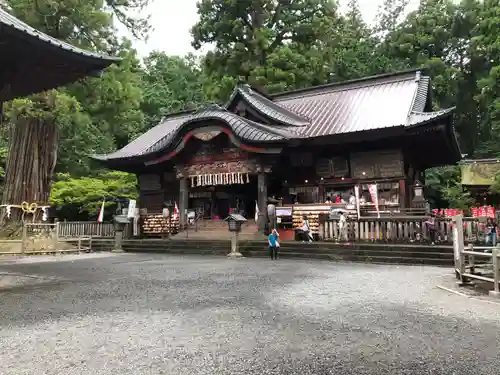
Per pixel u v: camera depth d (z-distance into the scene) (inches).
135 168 1166.3
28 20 777.6
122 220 892.0
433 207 1510.8
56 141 911.7
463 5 1630.2
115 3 964.0
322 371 166.1
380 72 1579.7
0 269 533.0
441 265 566.6
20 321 251.8
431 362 177.0
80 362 178.2
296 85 1550.2
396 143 848.9
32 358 183.8
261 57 1620.3
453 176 1476.4
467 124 1765.5
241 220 724.0
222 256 729.6
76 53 417.4
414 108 838.5
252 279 426.6
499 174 1098.1
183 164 991.0
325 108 1021.8
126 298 323.9
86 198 1232.8
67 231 995.3
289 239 828.0
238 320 249.8
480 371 166.9
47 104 864.9
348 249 658.2
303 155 939.3
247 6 1606.8
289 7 1643.7
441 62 1593.3
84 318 257.9
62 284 401.1
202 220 1015.0
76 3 800.3
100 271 505.0
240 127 885.8
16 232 818.8
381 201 852.6
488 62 1659.7
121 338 213.2
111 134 1594.5
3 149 1268.5
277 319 252.2
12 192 858.8
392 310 277.7
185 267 543.5
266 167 894.4
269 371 165.9
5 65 432.8
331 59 1619.1
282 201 922.1
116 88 945.5
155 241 871.7
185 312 272.1
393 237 671.8
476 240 666.2
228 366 171.8
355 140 834.2
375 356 184.4
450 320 250.2
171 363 175.8
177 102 1943.9
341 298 320.5
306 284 391.9
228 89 1569.9
